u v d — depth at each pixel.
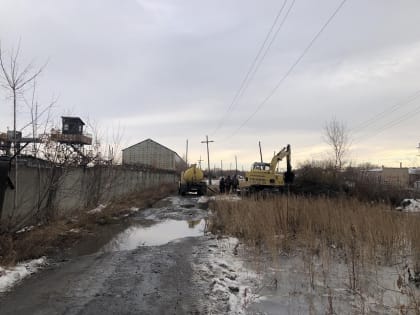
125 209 20.48
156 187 40.53
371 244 8.65
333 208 12.24
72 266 8.74
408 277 7.40
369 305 5.96
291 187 26.44
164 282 7.42
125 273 8.11
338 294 6.56
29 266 8.52
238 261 9.12
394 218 10.88
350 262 8.49
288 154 26.69
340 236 9.88
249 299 6.33
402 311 5.40
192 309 5.94
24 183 12.04
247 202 15.06
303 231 10.59
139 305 6.12
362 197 23.62
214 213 17.83
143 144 76.94
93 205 18.84
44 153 13.12
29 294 6.65
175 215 19.53
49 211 13.66
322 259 8.41
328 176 28.08
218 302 6.25
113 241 12.20
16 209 11.36
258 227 11.13
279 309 5.89
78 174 16.92
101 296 6.56
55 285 7.20
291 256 9.51
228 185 35.59
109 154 23.41
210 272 8.13
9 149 11.93
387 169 68.56
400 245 9.57
